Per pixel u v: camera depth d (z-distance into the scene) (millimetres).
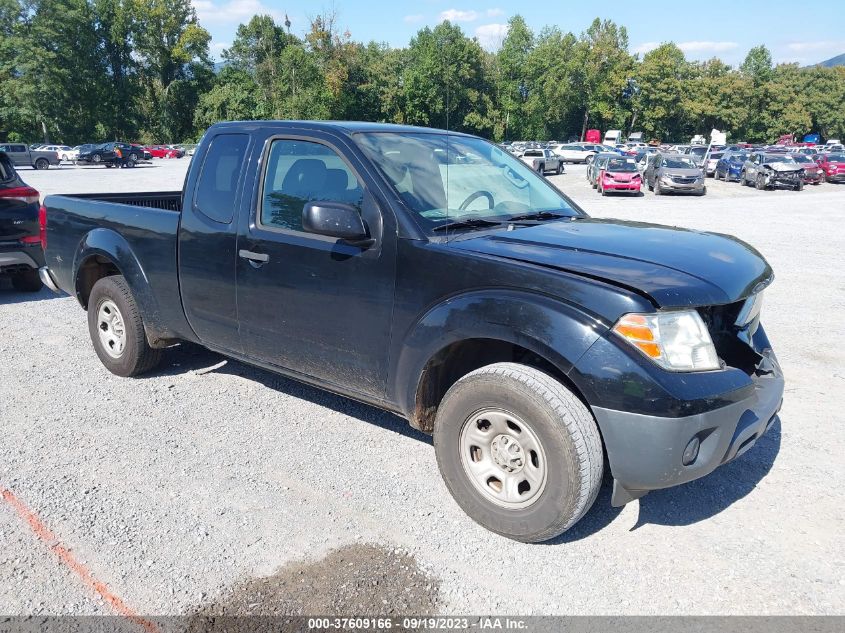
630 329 2670
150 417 4402
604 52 108938
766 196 26609
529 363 3213
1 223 7285
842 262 10539
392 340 3334
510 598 2695
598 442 2801
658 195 27547
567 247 3160
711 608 2639
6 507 3316
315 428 4262
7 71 73812
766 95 119000
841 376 5289
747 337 3318
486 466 3100
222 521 3219
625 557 2965
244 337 4059
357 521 3234
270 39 83000
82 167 42000
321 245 3553
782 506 3379
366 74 64312
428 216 3357
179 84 89188
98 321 5117
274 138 3896
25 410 4500
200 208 4180
